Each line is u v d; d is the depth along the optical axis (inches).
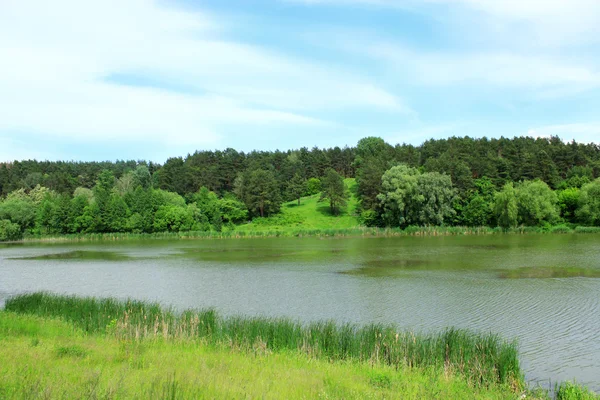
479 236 3708.2
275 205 5300.2
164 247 3459.6
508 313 1202.6
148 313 1001.5
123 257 2763.3
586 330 1045.2
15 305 1115.9
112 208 4761.3
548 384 743.7
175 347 767.7
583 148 5679.1
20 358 589.6
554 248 2672.2
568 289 1502.2
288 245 3361.2
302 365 679.7
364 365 703.7
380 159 5654.5
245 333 857.5
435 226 4163.4
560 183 4793.3
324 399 488.1
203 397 452.1
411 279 1742.1
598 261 2129.7
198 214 4921.3
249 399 455.5
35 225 4687.5
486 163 4975.4
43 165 7741.1
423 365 727.7
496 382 687.1
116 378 503.5
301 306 1321.4
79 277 1964.8
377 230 4151.1
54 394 426.3
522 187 4094.5
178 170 6505.9
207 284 1728.6
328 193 5246.1
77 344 719.1
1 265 2423.7
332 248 3041.3
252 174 5511.8
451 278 1745.8
